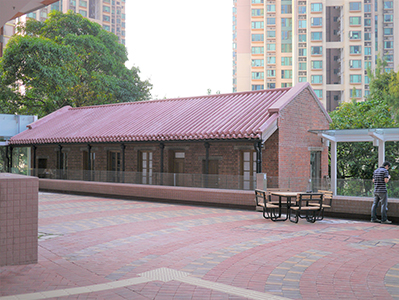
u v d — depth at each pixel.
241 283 6.03
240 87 87.25
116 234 10.02
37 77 36.59
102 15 114.12
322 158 20.83
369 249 8.34
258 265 7.08
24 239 7.09
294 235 9.88
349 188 13.14
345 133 14.30
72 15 46.44
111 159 22.91
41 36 44.44
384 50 78.25
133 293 5.49
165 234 10.00
